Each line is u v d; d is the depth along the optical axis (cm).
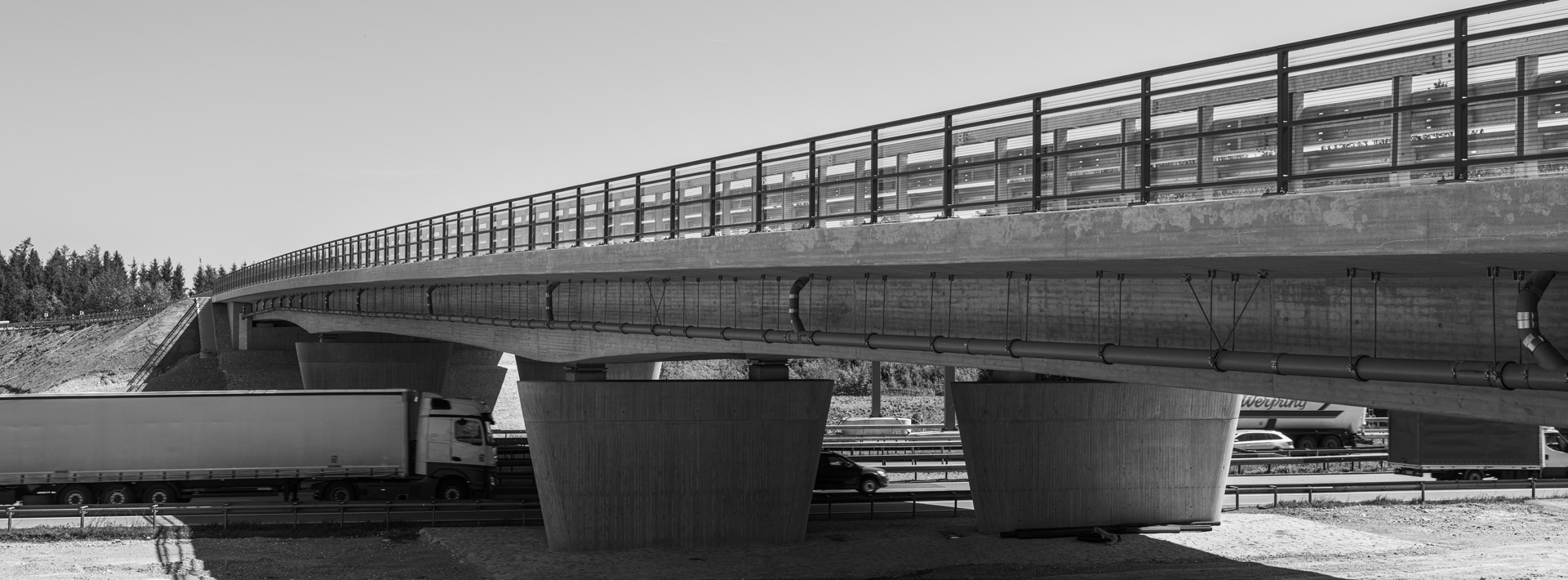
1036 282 1856
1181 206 1288
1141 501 3456
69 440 3812
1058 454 3397
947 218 1717
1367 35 1188
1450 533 3662
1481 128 1160
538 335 3734
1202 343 1595
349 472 3966
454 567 3053
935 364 2091
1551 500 4272
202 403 3891
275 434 3925
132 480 3838
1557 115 1090
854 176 2047
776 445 3234
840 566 3034
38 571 2967
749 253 2112
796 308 2312
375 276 5012
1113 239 1368
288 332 10162
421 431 4075
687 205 2561
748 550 3167
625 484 3142
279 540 3416
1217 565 3128
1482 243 1009
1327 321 1441
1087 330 1767
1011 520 3381
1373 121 1242
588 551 3128
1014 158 1658
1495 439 4659
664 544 3162
